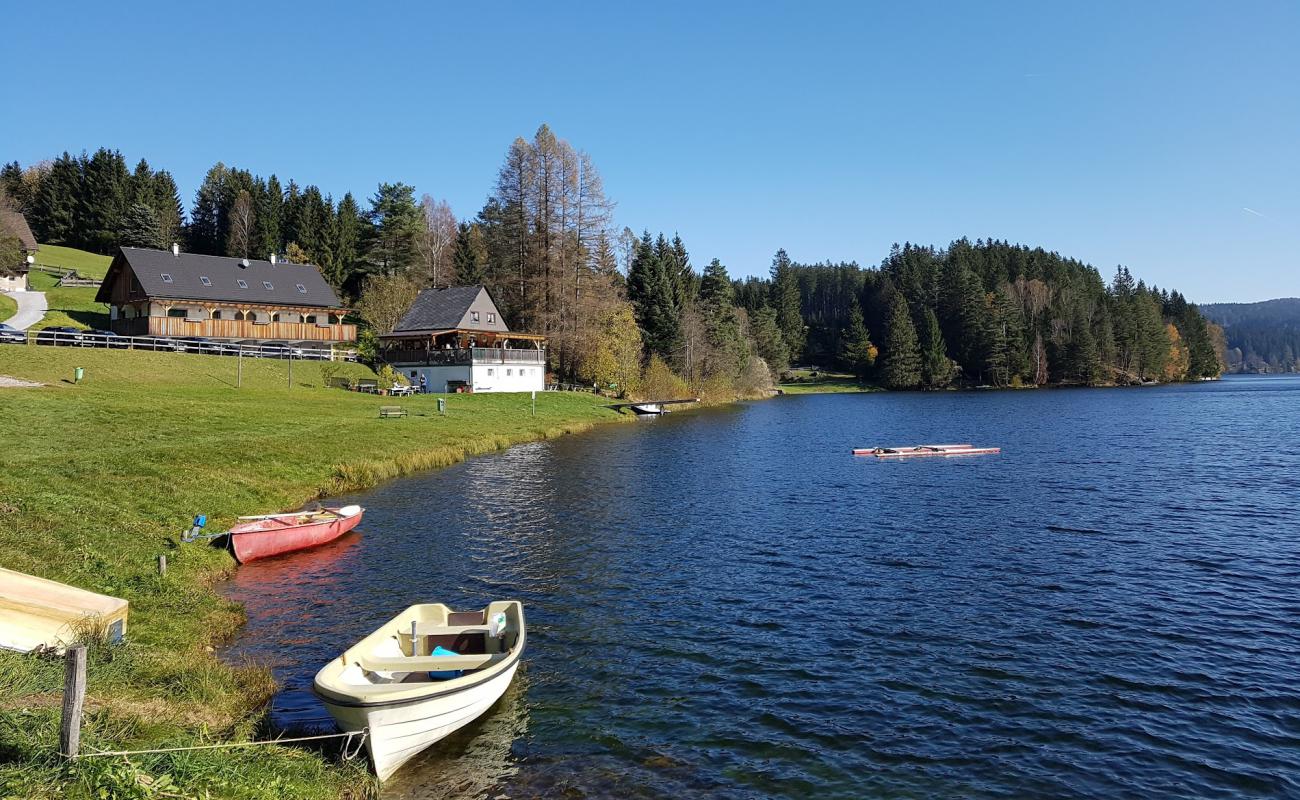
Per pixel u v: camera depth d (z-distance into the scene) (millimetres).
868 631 14625
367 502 26750
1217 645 13922
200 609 14352
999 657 13375
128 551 16406
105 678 10156
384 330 73875
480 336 67562
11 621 10625
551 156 77938
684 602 16297
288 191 118000
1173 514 25156
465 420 47562
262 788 8188
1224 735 10688
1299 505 26438
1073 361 129000
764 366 121562
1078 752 10219
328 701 9555
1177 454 40156
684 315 98875
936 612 15695
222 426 32656
